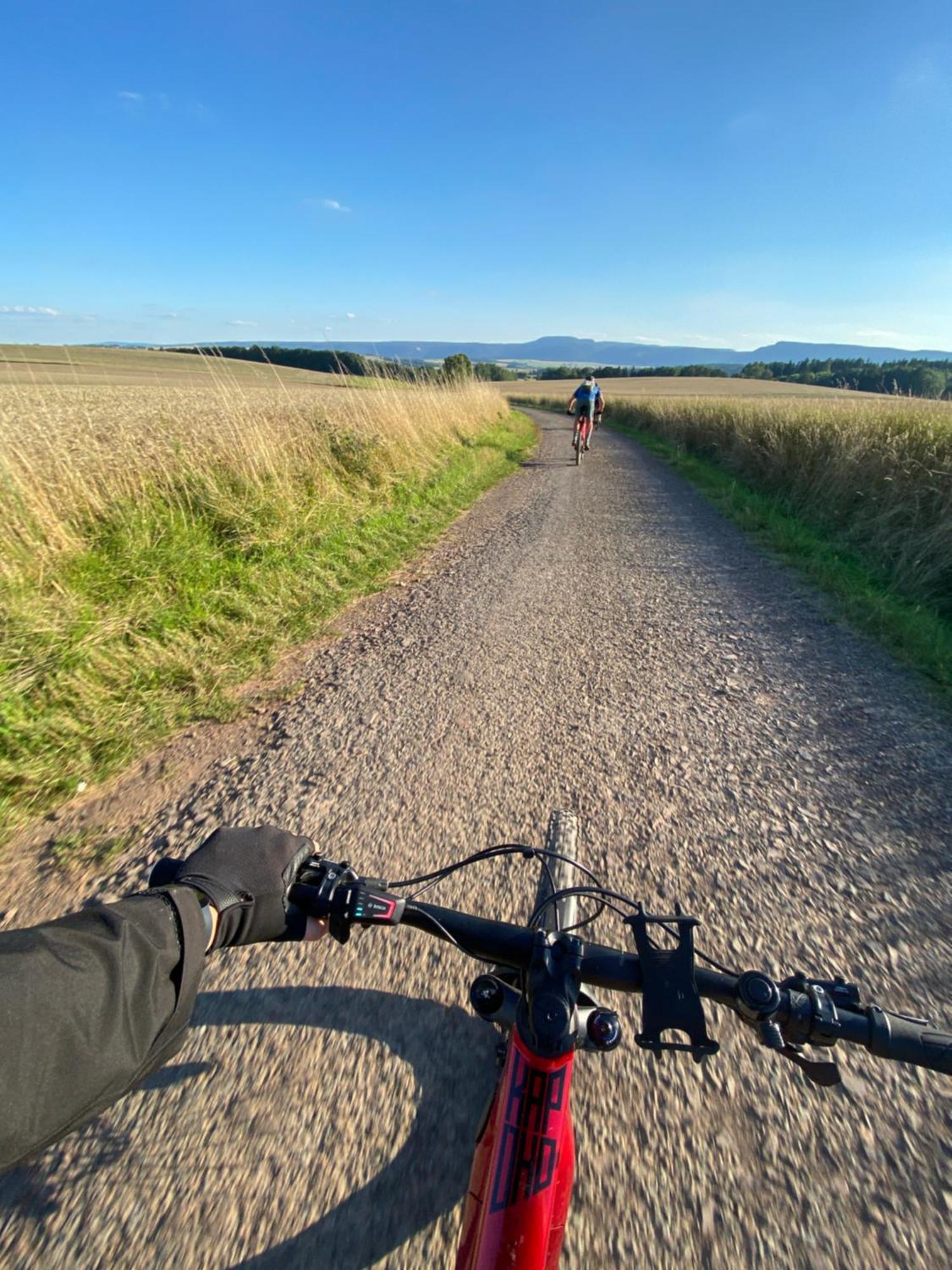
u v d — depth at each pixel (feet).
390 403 38.78
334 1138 4.97
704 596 19.57
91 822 9.26
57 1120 2.35
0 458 16.87
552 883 4.49
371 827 8.78
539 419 115.55
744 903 7.47
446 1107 5.21
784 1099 5.34
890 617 16.90
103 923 2.83
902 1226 4.43
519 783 9.82
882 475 25.35
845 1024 3.09
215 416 29.22
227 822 9.03
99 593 14.90
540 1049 2.92
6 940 2.59
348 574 20.15
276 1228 4.39
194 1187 4.66
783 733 11.48
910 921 7.24
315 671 14.17
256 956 6.78
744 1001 3.08
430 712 12.14
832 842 8.57
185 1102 5.27
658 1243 4.32
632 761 10.52
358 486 28.43
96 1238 4.36
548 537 27.02
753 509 31.65
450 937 3.59
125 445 23.21
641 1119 5.15
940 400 38.32
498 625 16.84
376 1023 5.97
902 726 11.76
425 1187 4.63
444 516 29.81
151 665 13.08
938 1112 5.26
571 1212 4.49
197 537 18.61
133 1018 2.66
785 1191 4.64
